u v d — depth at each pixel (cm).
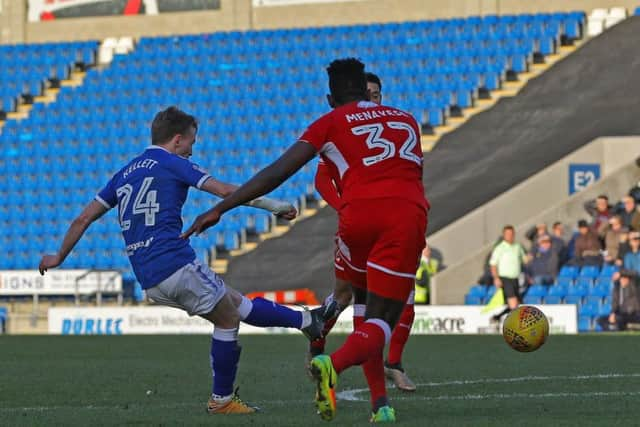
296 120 9319
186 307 2169
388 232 1873
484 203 8031
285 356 4194
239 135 9288
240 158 9162
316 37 9812
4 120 10088
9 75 10338
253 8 10288
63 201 9250
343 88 1986
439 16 9838
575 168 7769
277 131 9281
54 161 9475
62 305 8062
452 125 9000
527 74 9275
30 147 9569
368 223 1880
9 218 9162
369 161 1902
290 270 8006
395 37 9581
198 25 10388
